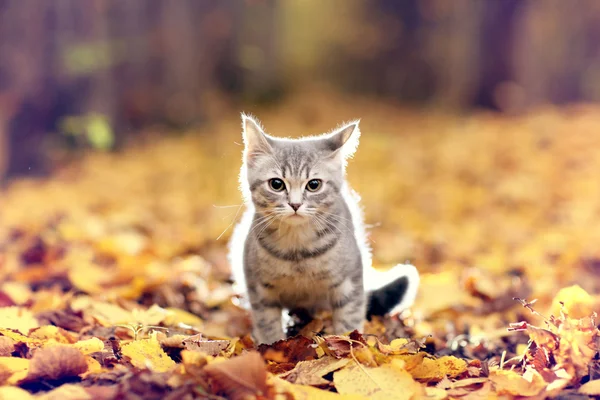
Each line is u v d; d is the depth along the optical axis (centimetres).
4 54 221
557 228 156
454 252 145
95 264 130
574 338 88
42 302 108
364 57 519
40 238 137
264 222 104
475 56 414
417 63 496
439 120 381
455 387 88
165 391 83
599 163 224
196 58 338
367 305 109
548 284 119
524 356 94
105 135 214
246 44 411
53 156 226
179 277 125
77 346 91
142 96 298
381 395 85
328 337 92
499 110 401
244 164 108
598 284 121
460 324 111
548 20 413
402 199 204
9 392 82
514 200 190
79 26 236
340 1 527
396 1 511
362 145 307
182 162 252
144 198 199
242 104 401
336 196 105
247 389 83
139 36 301
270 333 104
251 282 104
